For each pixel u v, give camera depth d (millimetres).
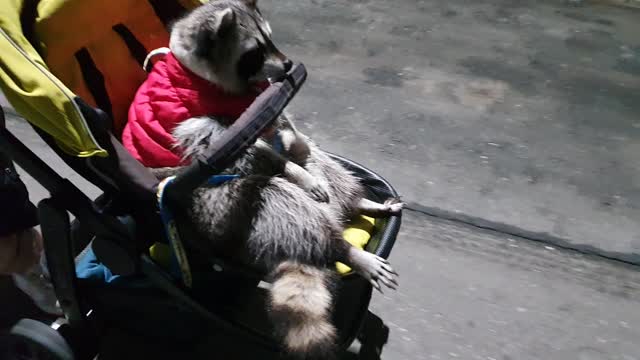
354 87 2227
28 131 1966
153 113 1068
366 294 1174
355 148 1945
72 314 1124
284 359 1179
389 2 2803
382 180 1288
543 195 1800
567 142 2002
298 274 1050
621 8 2803
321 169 1228
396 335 1410
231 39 1047
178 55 1070
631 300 1513
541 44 2512
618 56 2443
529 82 2281
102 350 1286
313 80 2252
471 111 2127
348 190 1224
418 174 1860
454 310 1474
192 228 1040
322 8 2729
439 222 1711
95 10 1097
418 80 2277
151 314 1132
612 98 2213
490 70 2344
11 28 944
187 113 1057
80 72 1103
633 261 1607
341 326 1132
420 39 2525
